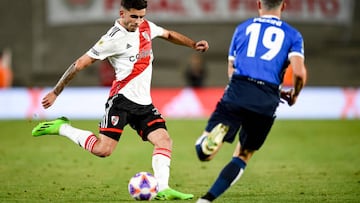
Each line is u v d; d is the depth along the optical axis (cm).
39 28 8162
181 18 8138
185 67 8212
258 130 2483
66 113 7088
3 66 7862
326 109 7250
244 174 3753
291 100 2548
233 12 8169
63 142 5297
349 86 8300
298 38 2481
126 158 4466
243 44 2517
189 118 7162
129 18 2752
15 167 4025
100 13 8125
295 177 3638
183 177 3684
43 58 8175
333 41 8269
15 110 7112
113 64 2861
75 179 3581
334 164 4156
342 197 3009
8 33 8162
